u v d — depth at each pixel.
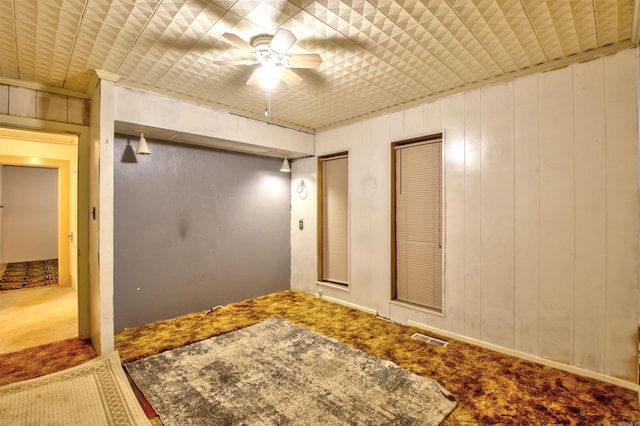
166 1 1.83
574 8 1.92
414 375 2.50
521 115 2.82
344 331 3.44
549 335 2.68
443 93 3.27
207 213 4.21
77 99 3.15
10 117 2.78
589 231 2.50
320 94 3.32
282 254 5.14
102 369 2.56
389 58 2.55
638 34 2.14
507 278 2.90
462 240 3.19
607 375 2.42
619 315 2.38
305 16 1.99
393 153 3.85
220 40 2.27
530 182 2.77
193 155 4.08
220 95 3.32
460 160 3.20
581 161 2.53
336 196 4.65
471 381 2.43
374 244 3.99
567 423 1.95
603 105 2.43
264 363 2.70
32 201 7.92
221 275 4.36
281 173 5.16
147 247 3.68
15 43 2.24
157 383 2.39
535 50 2.43
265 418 2.00
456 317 3.24
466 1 1.85
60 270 5.33
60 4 1.83
